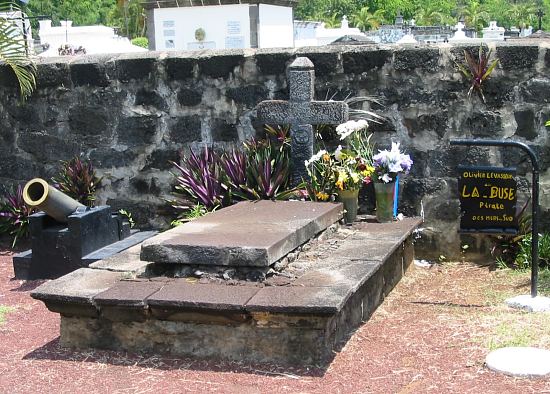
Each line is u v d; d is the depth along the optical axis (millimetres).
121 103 8180
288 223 5906
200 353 4887
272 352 4754
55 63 8297
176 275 5238
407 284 6668
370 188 7480
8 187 8727
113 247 7168
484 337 5141
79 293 5023
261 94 7766
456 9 82188
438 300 6117
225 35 16438
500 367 4547
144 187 8234
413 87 7344
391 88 7402
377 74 7422
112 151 8281
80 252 6879
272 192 7168
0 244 8531
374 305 5891
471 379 4480
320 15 66188
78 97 8297
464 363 4727
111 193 8336
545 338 5051
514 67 7062
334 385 4445
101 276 5445
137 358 4914
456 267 7227
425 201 7434
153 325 4953
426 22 71938
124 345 5055
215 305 4676
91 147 8336
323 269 5375
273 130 7695
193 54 7941
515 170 6016
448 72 7238
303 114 7211
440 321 5543
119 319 4973
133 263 5773
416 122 7379
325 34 26375
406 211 7500
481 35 49375
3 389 4551
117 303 4867
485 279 6738
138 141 8188
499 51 7082
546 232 7121
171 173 8125
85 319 5094
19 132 8570
